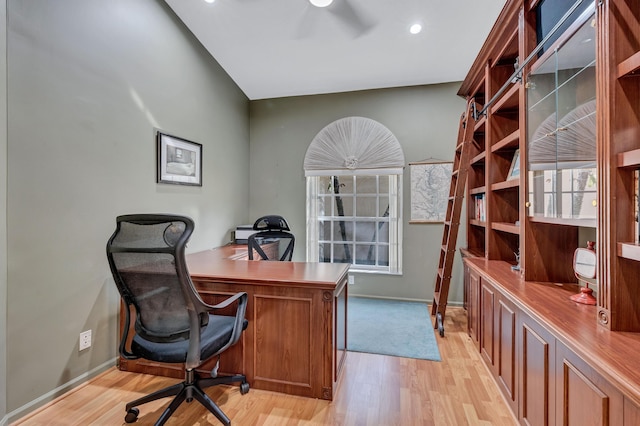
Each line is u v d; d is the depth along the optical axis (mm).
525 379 1533
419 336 2791
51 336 1813
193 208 3107
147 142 2516
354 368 2240
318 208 4234
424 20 2633
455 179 3275
